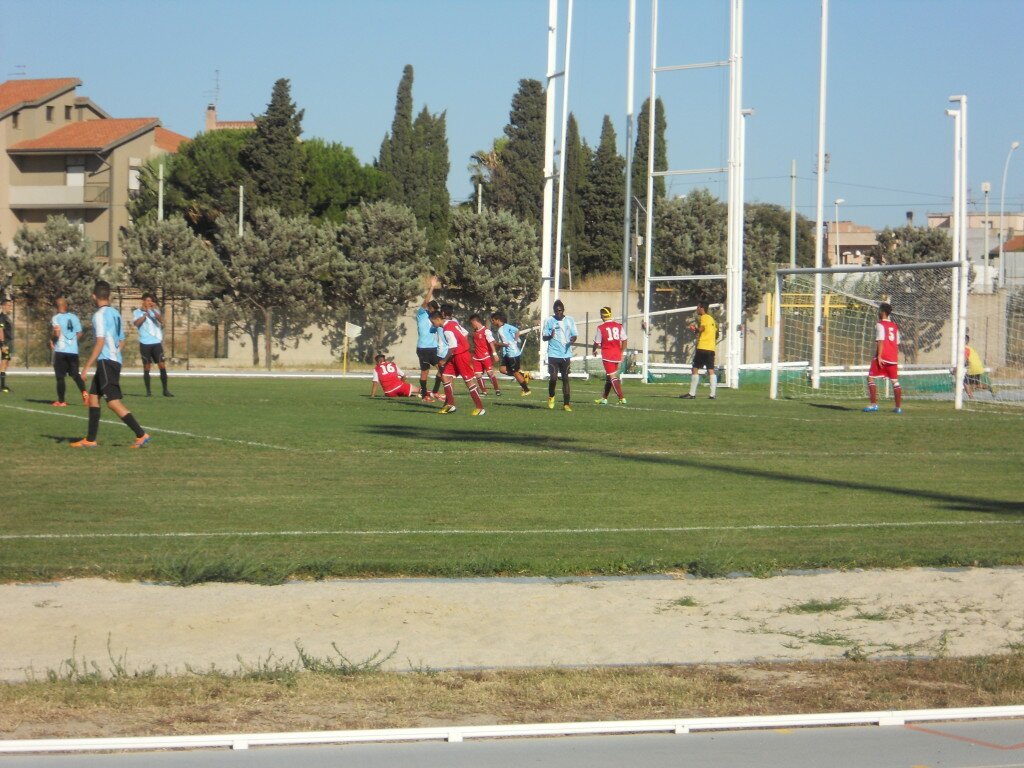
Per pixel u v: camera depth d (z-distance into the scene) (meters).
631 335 48.28
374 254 52.16
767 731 6.14
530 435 19.36
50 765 5.50
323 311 52.09
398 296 52.72
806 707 6.40
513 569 9.34
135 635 7.57
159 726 5.99
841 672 7.03
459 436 19.05
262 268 50.72
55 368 24.08
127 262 51.38
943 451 18.16
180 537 10.29
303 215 54.12
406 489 13.45
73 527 10.72
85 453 16.12
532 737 5.99
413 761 5.63
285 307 51.47
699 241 52.62
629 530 11.04
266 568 8.98
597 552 9.94
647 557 9.70
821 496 13.40
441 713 6.27
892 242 66.19
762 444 18.73
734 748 5.87
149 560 9.27
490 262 54.69
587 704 6.42
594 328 49.56
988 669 7.01
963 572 9.56
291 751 5.76
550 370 24.64
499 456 16.61
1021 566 9.78
